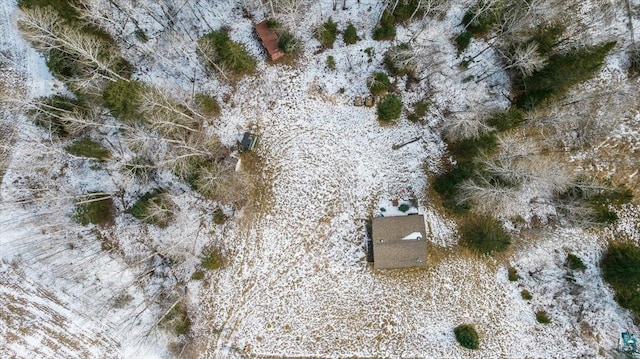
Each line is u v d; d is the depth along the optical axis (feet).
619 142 95.71
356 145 98.53
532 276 95.40
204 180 89.10
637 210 95.25
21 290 98.37
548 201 95.71
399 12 95.55
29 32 81.66
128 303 97.60
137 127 84.43
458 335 92.68
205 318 97.09
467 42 96.63
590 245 95.61
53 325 97.76
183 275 98.32
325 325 95.91
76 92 90.99
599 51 78.74
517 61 83.66
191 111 91.81
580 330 93.76
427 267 95.76
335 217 97.35
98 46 86.02
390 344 95.04
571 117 91.45
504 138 89.71
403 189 97.19
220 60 96.63
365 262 96.37
